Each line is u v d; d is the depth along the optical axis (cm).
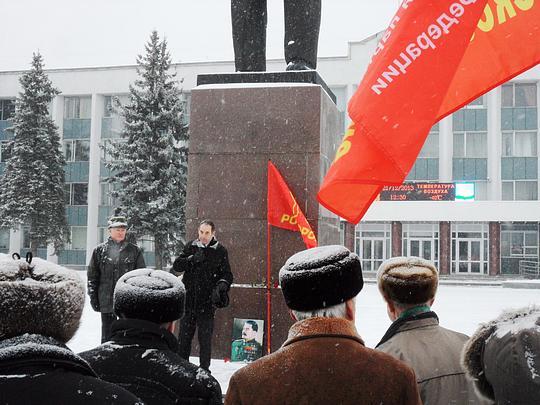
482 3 236
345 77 4009
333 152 795
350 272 187
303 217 675
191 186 736
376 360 176
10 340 132
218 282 620
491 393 166
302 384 172
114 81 4169
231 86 739
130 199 2800
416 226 3819
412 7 238
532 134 3912
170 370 207
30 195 3378
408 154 235
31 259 143
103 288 662
